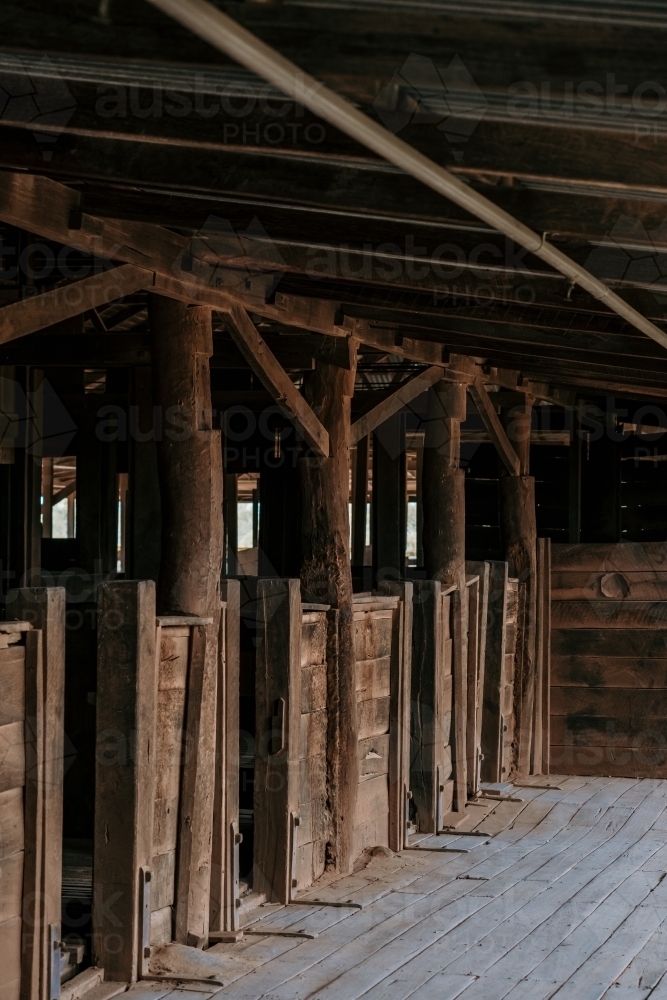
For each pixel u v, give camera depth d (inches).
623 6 85.6
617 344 230.8
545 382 382.0
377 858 260.7
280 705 223.5
